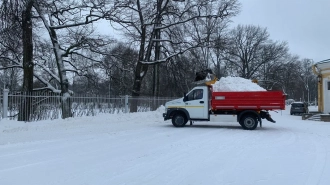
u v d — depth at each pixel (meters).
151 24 27.56
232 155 9.29
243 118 16.44
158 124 19.03
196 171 7.35
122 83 27.08
